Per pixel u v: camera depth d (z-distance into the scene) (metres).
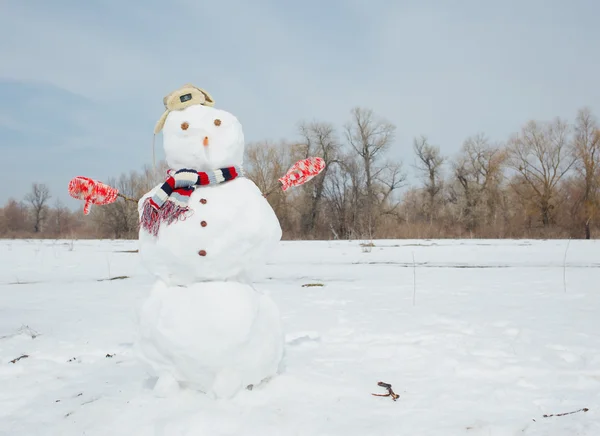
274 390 3.89
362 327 6.20
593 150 37.56
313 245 26.75
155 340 3.70
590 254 18.89
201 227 3.70
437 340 5.47
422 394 3.87
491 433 3.15
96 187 4.10
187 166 3.95
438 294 9.08
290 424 3.31
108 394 3.94
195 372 3.68
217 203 3.77
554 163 40.88
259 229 3.83
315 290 9.93
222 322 3.57
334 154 44.28
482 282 10.78
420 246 24.69
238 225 3.76
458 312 7.18
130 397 3.84
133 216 44.59
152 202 3.81
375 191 46.12
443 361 4.65
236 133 4.05
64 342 5.55
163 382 3.76
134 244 29.61
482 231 37.03
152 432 3.22
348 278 12.16
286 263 16.53
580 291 9.15
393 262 16.55
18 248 24.73
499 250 21.38
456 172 51.72
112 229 47.16
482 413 3.49
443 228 38.16
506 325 6.20
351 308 7.71
